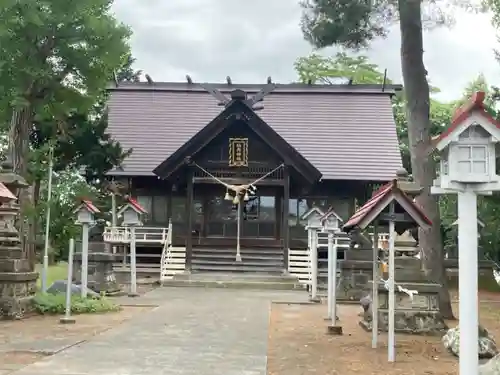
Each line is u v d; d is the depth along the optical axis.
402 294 12.55
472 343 6.45
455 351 9.94
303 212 29.03
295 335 11.97
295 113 32.69
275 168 26.12
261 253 26.64
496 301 20.48
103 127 22.89
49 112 18.03
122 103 33.16
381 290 12.43
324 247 25.45
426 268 14.84
